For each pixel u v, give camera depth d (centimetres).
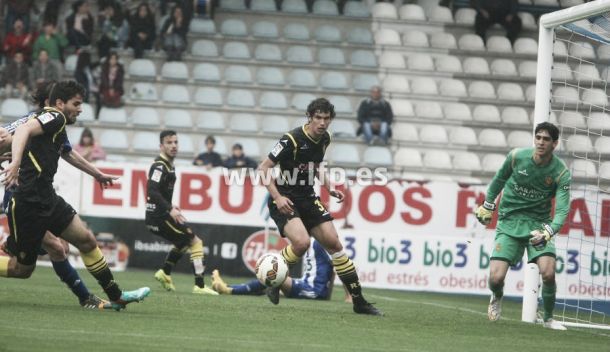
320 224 2844
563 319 3475
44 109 2392
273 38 7162
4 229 4997
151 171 3753
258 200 5050
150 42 6856
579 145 6059
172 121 6556
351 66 7094
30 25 6806
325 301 3675
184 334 2148
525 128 6956
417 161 6556
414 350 2072
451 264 4944
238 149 5709
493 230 4956
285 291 3681
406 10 7544
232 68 6950
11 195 2541
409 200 4956
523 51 7394
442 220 4956
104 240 5056
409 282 4944
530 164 2855
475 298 4831
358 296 2903
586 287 4688
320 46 7212
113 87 6456
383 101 6531
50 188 2391
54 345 1861
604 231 4634
